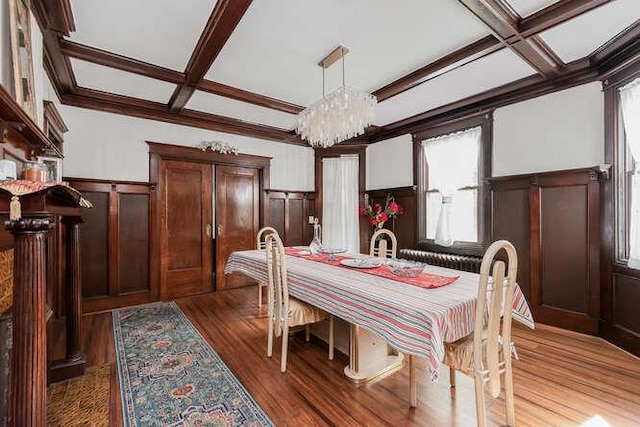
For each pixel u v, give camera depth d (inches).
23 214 39.5
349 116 107.4
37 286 40.4
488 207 141.0
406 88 130.5
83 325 120.7
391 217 192.5
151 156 154.0
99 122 141.0
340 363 91.7
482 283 54.7
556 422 64.7
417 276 79.1
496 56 105.7
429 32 92.0
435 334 50.3
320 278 78.1
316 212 212.7
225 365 89.7
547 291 121.2
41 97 81.9
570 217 115.4
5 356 48.3
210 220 174.2
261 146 193.0
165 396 74.2
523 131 129.6
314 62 110.0
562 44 96.8
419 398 74.5
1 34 53.1
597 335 108.7
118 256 144.1
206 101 144.9
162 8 79.8
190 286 166.7
